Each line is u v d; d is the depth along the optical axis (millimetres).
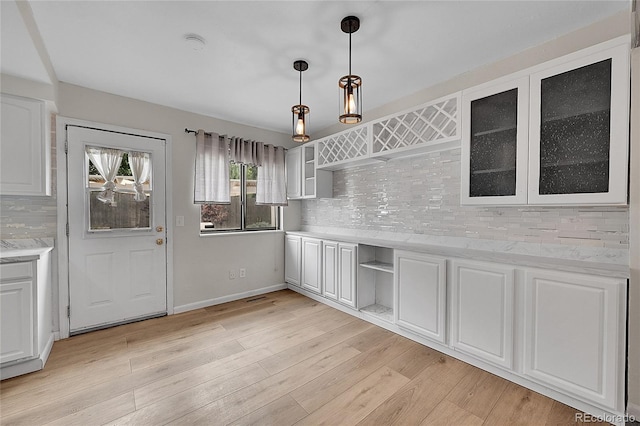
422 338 2574
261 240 4066
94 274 2850
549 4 1767
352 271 3189
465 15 1854
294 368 2197
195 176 3385
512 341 1957
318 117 3717
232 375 2105
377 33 2027
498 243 2416
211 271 3611
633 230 1716
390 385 1991
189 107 3332
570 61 1785
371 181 3490
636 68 1672
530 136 1953
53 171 2650
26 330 2109
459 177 2672
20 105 2301
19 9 1551
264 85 2805
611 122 1657
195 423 1646
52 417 1687
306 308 3486
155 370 2170
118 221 2979
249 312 3361
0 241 2420
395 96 3111
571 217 2057
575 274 1707
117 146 2969
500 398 1855
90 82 2719
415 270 2529
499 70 2391
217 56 2301
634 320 1703
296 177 4129
